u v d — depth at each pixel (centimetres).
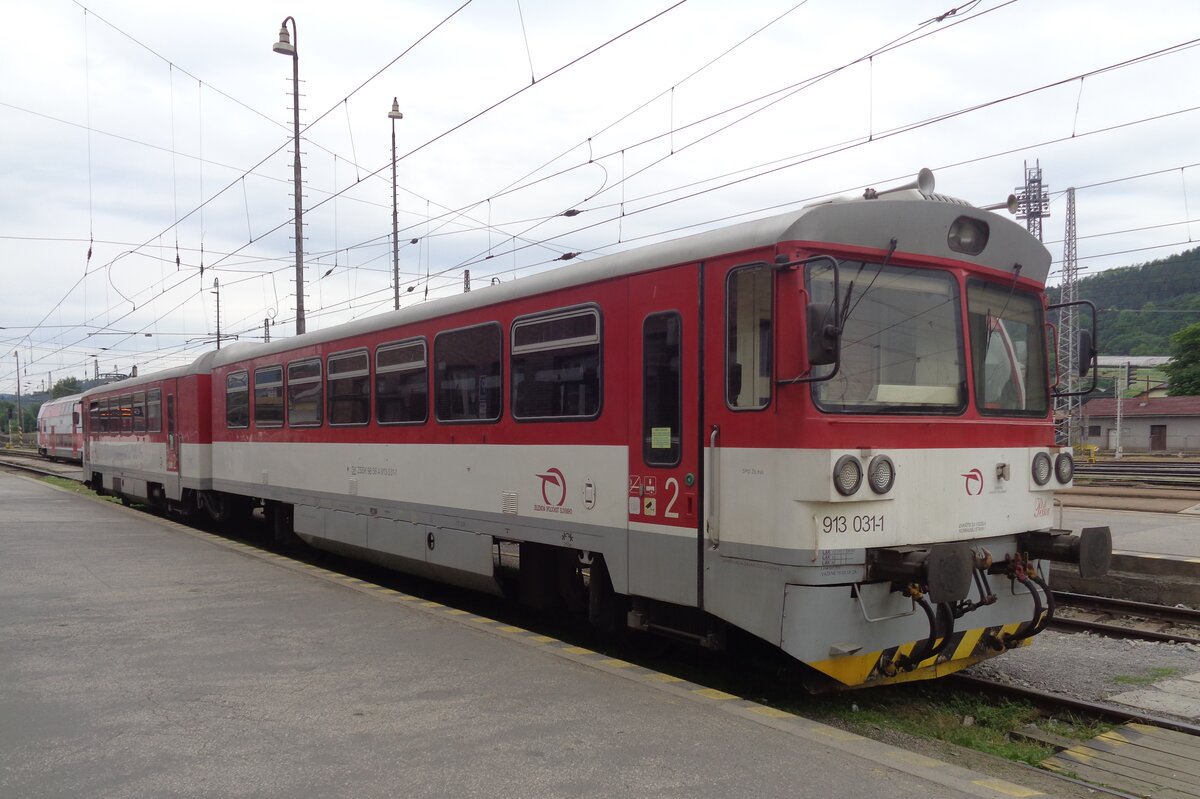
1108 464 3809
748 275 615
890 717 645
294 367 1288
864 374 601
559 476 782
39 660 682
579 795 438
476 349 900
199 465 1619
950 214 647
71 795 439
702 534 641
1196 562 984
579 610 825
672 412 668
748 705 574
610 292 730
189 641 738
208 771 468
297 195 2186
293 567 1111
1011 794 440
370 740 511
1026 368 707
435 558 962
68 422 4525
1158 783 516
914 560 568
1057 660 792
